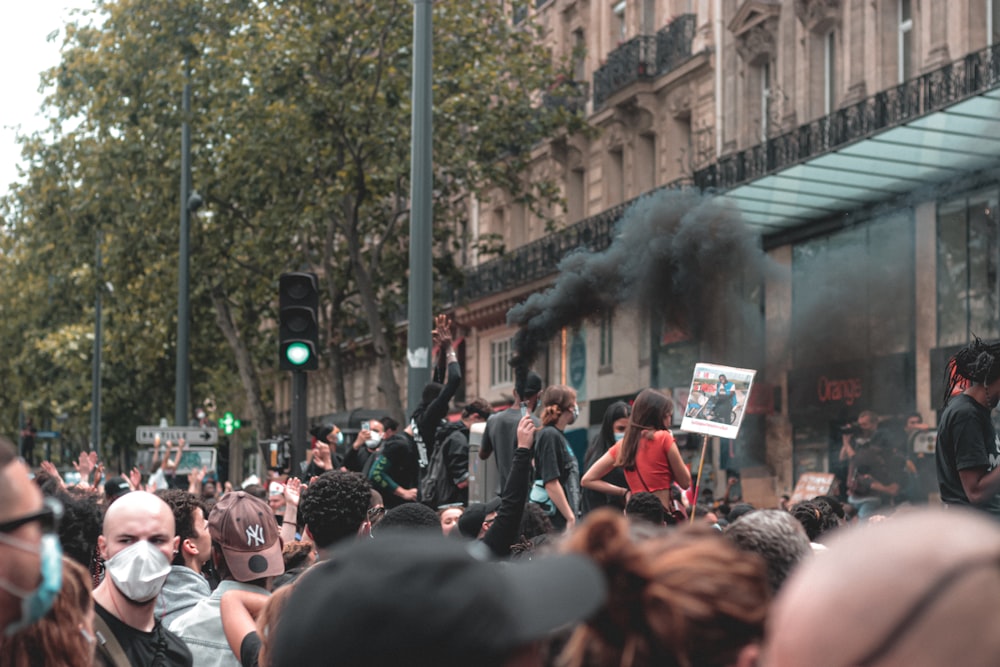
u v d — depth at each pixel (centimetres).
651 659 242
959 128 2195
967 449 693
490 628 188
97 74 4159
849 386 2697
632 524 296
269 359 4638
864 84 2814
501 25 3766
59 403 5659
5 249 5647
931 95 2470
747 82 3262
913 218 2567
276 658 196
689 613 240
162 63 3909
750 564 249
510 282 4175
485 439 1166
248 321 4531
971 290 2422
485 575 193
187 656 536
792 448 2838
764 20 3148
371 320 3691
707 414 1093
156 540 523
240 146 3638
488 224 4697
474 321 4512
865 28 2805
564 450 1080
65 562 394
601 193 3988
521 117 3750
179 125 3884
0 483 288
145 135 3981
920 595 156
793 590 167
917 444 2112
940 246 2502
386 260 4000
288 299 1439
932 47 2567
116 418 5522
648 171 3794
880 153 2386
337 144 3594
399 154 3491
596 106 3950
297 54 3409
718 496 2870
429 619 185
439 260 3934
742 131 3269
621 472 1066
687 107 3525
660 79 3622
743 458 2895
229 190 3806
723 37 3350
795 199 2755
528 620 205
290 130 3494
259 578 579
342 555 198
